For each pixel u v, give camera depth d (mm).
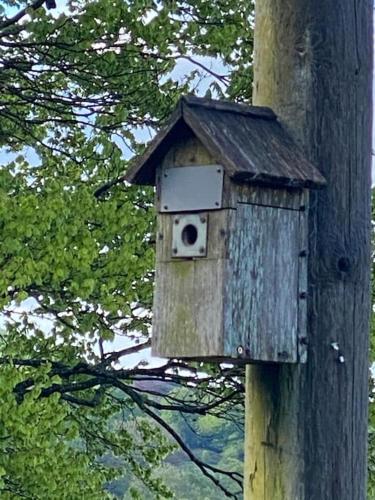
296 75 5562
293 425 5344
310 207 5516
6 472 10211
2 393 9734
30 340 11867
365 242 5516
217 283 5547
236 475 12609
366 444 5402
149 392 12172
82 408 12609
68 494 10797
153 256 10633
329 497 5285
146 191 11617
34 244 10125
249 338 5469
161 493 12602
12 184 11578
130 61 11422
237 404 11867
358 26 5570
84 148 11859
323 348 5391
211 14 11594
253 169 5391
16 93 11336
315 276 5457
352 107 5527
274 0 5617
